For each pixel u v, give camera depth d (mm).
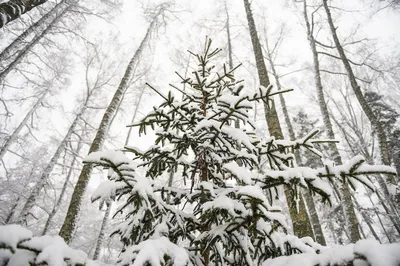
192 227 2561
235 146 2973
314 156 12773
